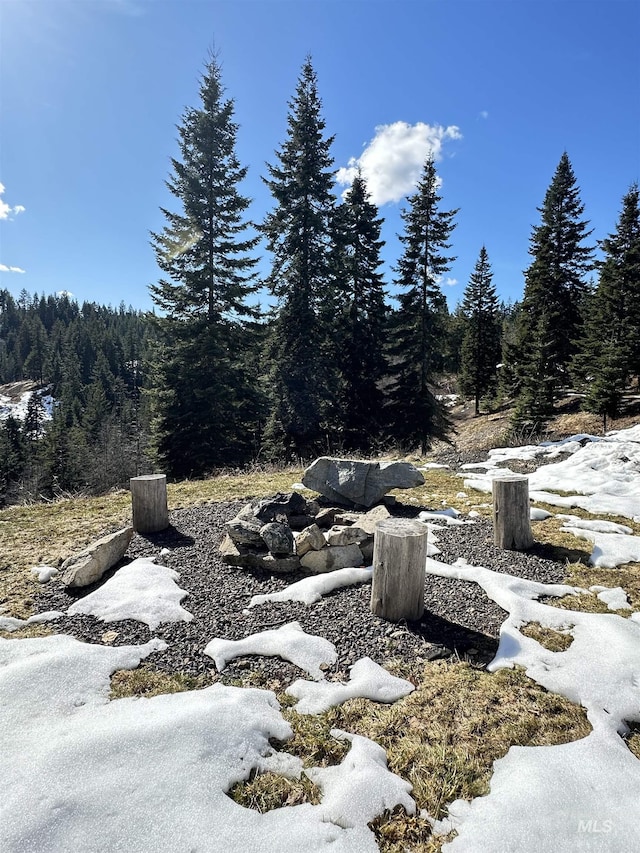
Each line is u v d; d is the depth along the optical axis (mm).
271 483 8695
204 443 15320
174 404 15625
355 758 2270
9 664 2977
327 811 1987
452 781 2146
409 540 3514
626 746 2387
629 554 4891
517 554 4973
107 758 2197
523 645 3244
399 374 19656
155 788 2049
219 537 5496
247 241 16766
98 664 3004
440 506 6875
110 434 29828
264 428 17500
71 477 26875
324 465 6977
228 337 16406
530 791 2057
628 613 3762
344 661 3113
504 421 24016
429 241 19406
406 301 19516
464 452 11820
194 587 4238
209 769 2168
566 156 22797
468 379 33219
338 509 5844
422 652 3197
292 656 3143
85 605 3838
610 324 19250
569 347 22422
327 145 17484
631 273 19203
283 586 4258
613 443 9227
